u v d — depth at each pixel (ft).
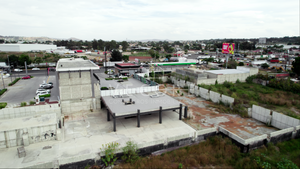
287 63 358.02
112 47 649.61
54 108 112.98
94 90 126.11
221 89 176.35
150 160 77.51
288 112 126.00
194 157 79.51
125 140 87.35
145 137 90.48
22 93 156.66
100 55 469.57
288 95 165.89
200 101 151.33
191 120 112.68
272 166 73.15
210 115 121.49
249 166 72.95
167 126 103.50
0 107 114.62
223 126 105.70
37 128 83.51
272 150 84.43
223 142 89.66
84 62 139.95
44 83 176.04
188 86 181.37
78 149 79.41
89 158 73.87
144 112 100.99
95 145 82.79
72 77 118.83
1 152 76.48
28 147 80.59
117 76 215.10
